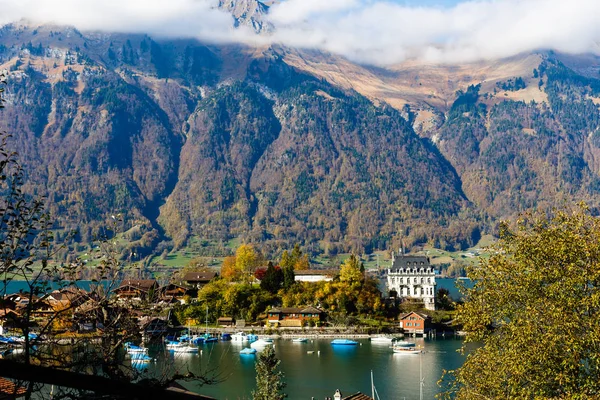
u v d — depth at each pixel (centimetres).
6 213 3278
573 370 4931
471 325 5925
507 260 5809
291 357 19375
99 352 3497
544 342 4931
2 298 3209
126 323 3662
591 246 5275
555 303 5134
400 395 14275
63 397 2697
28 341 3216
